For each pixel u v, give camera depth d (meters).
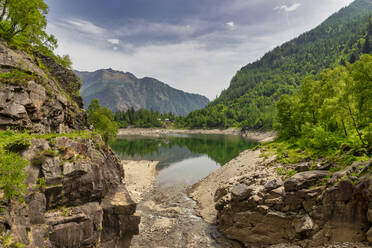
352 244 19.66
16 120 23.59
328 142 34.72
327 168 27.06
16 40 33.72
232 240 29.17
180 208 39.81
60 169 19.70
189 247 27.86
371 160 21.44
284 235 24.50
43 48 42.84
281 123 60.75
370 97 25.00
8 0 30.80
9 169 15.26
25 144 18.23
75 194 20.31
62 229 18.23
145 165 74.44
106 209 23.38
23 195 16.34
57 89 34.56
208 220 34.91
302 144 42.59
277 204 25.22
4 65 26.70
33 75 29.31
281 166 35.44
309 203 23.19
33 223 16.58
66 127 35.09
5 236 13.70
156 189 50.88
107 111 96.06
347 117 30.55
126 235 24.44
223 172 50.66
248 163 47.22
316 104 48.56
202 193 45.59
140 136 191.12
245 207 27.91
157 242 28.86
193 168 71.38
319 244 21.55
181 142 146.25
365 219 19.72
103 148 28.77
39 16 34.88
